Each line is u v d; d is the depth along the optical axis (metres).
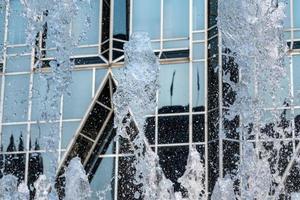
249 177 24.80
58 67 30.94
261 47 25.17
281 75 25.50
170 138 40.78
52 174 39.72
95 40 43.56
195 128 40.56
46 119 42.44
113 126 42.00
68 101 42.78
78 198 26.80
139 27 43.50
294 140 36.97
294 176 36.41
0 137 42.62
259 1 24.95
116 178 40.91
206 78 41.28
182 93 41.62
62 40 30.39
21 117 42.78
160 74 42.31
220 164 38.81
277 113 34.53
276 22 25.06
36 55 43.34
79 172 26.95
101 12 43.81
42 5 31.44
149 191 28.89
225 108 39.88
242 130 25.91
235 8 25.06
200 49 42.09
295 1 41.56
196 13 42.81
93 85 42.88
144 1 43.81
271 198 34.56
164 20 43.31
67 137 42.09
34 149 42.09
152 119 41.34
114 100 27.28
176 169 40.12
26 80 43.22
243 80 25.77
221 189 28.81
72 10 29.81
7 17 44.19
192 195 38.75
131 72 26.22
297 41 40.78
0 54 43.91
